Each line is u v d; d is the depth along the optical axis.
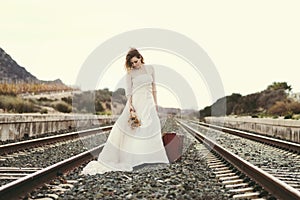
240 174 8.62
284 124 21.39
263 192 6.68
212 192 6.64
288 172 9.68
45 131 22.08
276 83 58.75
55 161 11.15
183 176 8.03
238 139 20.84
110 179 7.60
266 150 15.00
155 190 6.68
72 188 6.91
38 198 6.39
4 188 5.79
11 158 11.46
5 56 73.62
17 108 41.28
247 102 62.69
